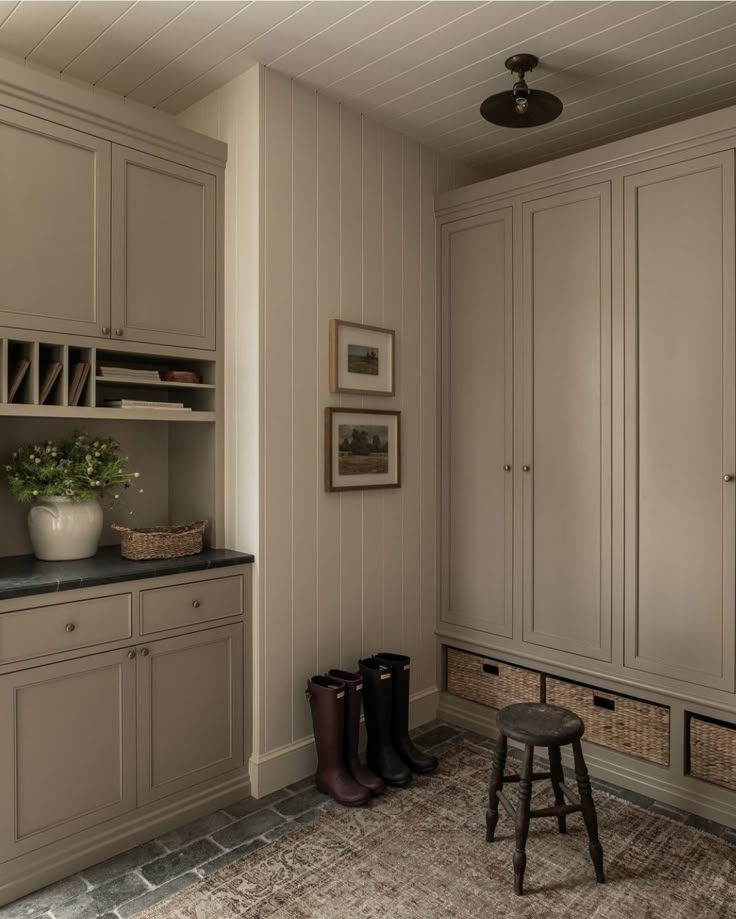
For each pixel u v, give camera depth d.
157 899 2.10
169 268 2.64
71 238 2.36
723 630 2.59
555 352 3.04
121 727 2.35
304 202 2.84
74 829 2.24
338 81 2.80
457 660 3.49
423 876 2.20
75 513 2.55
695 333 2.64
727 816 2.54
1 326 2.20
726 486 2.57
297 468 2.84
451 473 3.46
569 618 3.02
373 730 2.87
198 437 2.92
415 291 3.37
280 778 2.78
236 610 2.67
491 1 2.24
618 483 2.86
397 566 3.31
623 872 2.24
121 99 2.92
